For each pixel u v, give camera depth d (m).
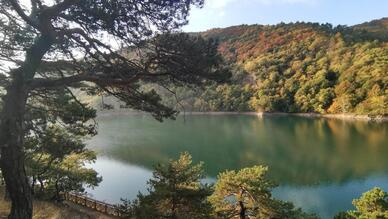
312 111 131.38
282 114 138.12
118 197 39.84
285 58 168.62
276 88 150.88
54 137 18.67
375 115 103.50
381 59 126.19
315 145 65.94
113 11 7.69
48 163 23.38
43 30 7.83
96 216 23.39
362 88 116.31
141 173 49.88
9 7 8.50
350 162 51.31
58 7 7.79
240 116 138.62
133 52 8.52
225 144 71.12
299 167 49.88
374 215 19.77
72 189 28.58
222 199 20.56
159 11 8.16
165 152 64.19
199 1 8.30
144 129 99.19
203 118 131.38
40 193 25.53
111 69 8.58
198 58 8.05
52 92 11.80
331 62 148.25
